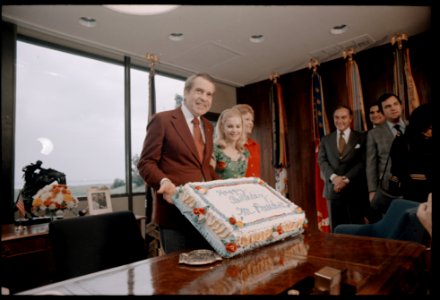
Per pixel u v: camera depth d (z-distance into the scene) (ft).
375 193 10.83
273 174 14.92
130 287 2.77
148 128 4.96
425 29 10.32
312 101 12.73
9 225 8.11
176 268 3.29
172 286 2.78
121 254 4.69
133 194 11.80
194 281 2.89
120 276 3.05
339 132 12.00
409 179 9.79
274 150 13.98
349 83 11.70
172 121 4.90
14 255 6.82
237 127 6.71
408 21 9.72
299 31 10.27
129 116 11.91
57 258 4.17
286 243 4.29
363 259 3.51
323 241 4.39
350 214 11.62
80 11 8.68
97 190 9.66
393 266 3.28
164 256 3.77
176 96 13.93
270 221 4.19
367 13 9.15
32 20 9.08
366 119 11.71
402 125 10.32
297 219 4.62
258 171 8.37
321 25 9.86
